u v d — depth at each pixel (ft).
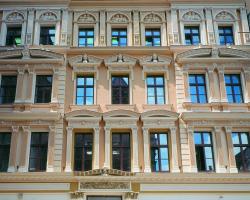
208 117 84.58
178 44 93.66
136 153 82.38
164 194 78.48
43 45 92.89
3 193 77.97
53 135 83.35
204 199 78.28
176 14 97.76
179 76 90.43
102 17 97.55
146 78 91.15
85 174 79.30
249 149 84.33
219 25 97.66
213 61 90.94
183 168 81.30
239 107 87.40
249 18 99.50
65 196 78.28
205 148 84.07
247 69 90.99
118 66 91.25
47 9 97.81
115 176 78.95
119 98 89.45
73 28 96.43
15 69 90.07
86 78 91.35
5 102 88.17
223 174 79.56
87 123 84.69
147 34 96.94
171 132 84.23
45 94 88.94
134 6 98.94
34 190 78.33
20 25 96.89
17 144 82.69
